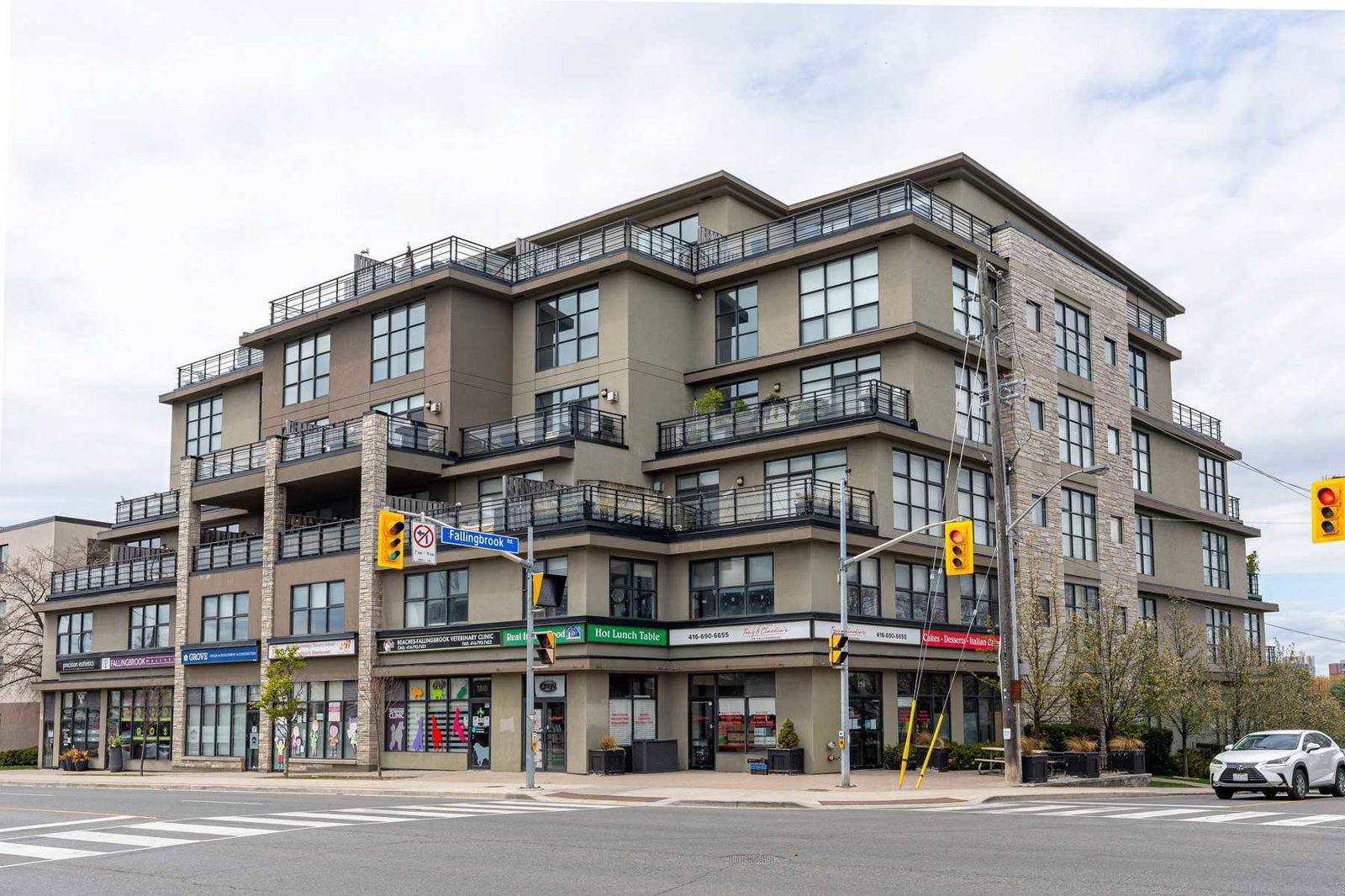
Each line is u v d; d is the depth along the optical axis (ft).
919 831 67.00
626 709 130.31
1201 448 203.92
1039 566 142.00
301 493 163.02
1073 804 93.97
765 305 146.00
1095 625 135.23
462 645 134.82
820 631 123.13
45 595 208.95
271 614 155.43
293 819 78.89
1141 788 117.39
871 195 139.03
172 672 170.19
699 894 44.37
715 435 141.28
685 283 150.61
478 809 87.71
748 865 52.06
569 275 147.84
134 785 131.03
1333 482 87.45
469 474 146.20
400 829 70.54
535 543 129.80
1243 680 165.27
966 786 106.93
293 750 151.43
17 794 115.14
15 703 211.41
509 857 55.93
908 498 134.10
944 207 143.33
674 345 149.79
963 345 138.72
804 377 142.20
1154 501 182.60
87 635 188.75
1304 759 99.60
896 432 129.59
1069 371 162.09
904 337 132.67
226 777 140.87
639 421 143.95
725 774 124.57
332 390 163.12
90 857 59.16
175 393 195.62
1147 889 44.37
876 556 131.23
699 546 131.85
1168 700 139.44
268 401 172.86
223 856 58.65
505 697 133.39
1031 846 58.44
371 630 143.23
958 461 140.87
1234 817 77.66
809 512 124.06
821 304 140.97
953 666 139.23
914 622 133.80
